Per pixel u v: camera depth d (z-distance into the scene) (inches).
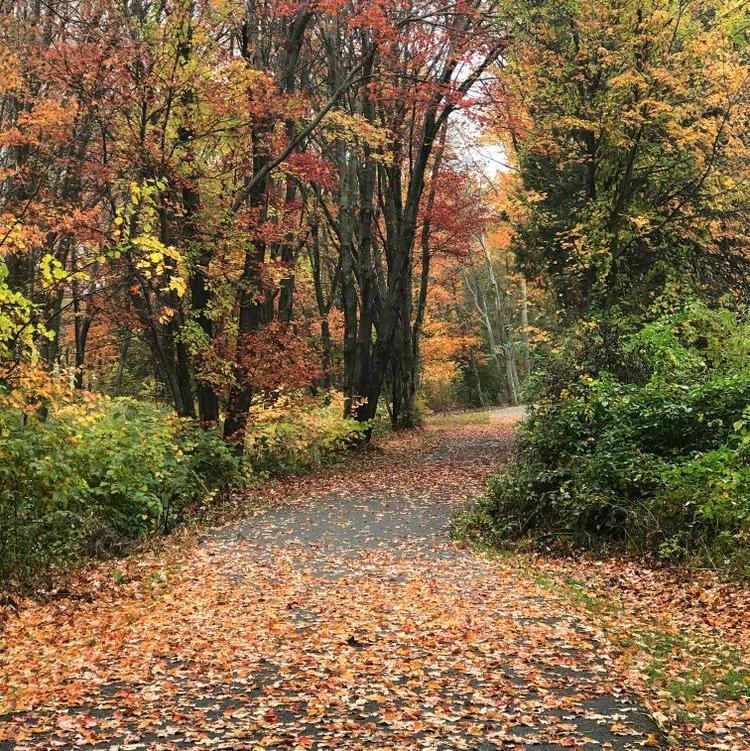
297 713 206.1
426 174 1192.8
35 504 401.7
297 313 1413.6
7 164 621.0
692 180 817.5
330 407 917.2
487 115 724.0
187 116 594.6
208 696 219.0
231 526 508.4
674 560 370.0
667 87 749.9
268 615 301.7
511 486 483.2
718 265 838.5
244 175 682.8
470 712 203.5
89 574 379.6
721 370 484.4
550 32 805.2
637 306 817.5
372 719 201.8
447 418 1601.9
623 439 446.9
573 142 848.9
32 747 186.4
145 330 657.0
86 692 225.6
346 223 988.6
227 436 682.8
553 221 872.3
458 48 737.0
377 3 641.6
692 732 193.2
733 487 366.3
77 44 534.9
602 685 222.7
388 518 526.6
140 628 289.1
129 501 474.0
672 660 250.5
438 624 284.2
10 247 392.8
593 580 363.9
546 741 186.2
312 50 947.3
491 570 379.6
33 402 386.0
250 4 706.8
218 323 744.3
